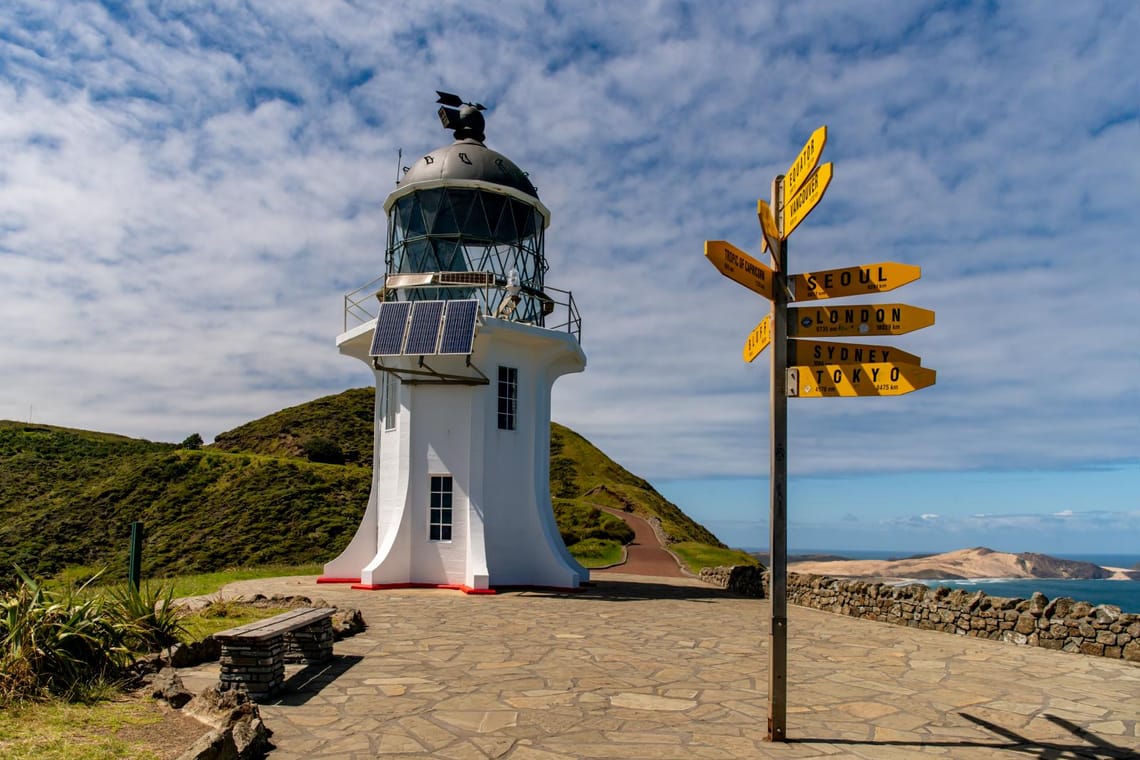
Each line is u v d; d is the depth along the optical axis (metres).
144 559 33.06
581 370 21.73
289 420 58.03
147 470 42.56
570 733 6.91
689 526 52.44
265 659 7.95
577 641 11.55
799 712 7.74
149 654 8.87
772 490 6.96
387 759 6.16
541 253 21.36
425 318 17.78
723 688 8.70
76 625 7.79
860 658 10.60
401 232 20.44
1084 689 8.84
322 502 38.19
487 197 19.94
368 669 9.41
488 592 17.64
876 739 6.88
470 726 7.08
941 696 8.48
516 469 19.72
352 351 20.86
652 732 6.98
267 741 6.51
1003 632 12.05
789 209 7.05
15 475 49.72
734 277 6.52
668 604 16.61
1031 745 6.77
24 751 5.33
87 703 6.76
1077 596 51.41
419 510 18.92
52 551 34.94
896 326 6.97
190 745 5.61
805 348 7.10
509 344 19.78
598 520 37.47
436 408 19.16
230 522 35.81
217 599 13.95
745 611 15.64
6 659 6.95
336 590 18.08
